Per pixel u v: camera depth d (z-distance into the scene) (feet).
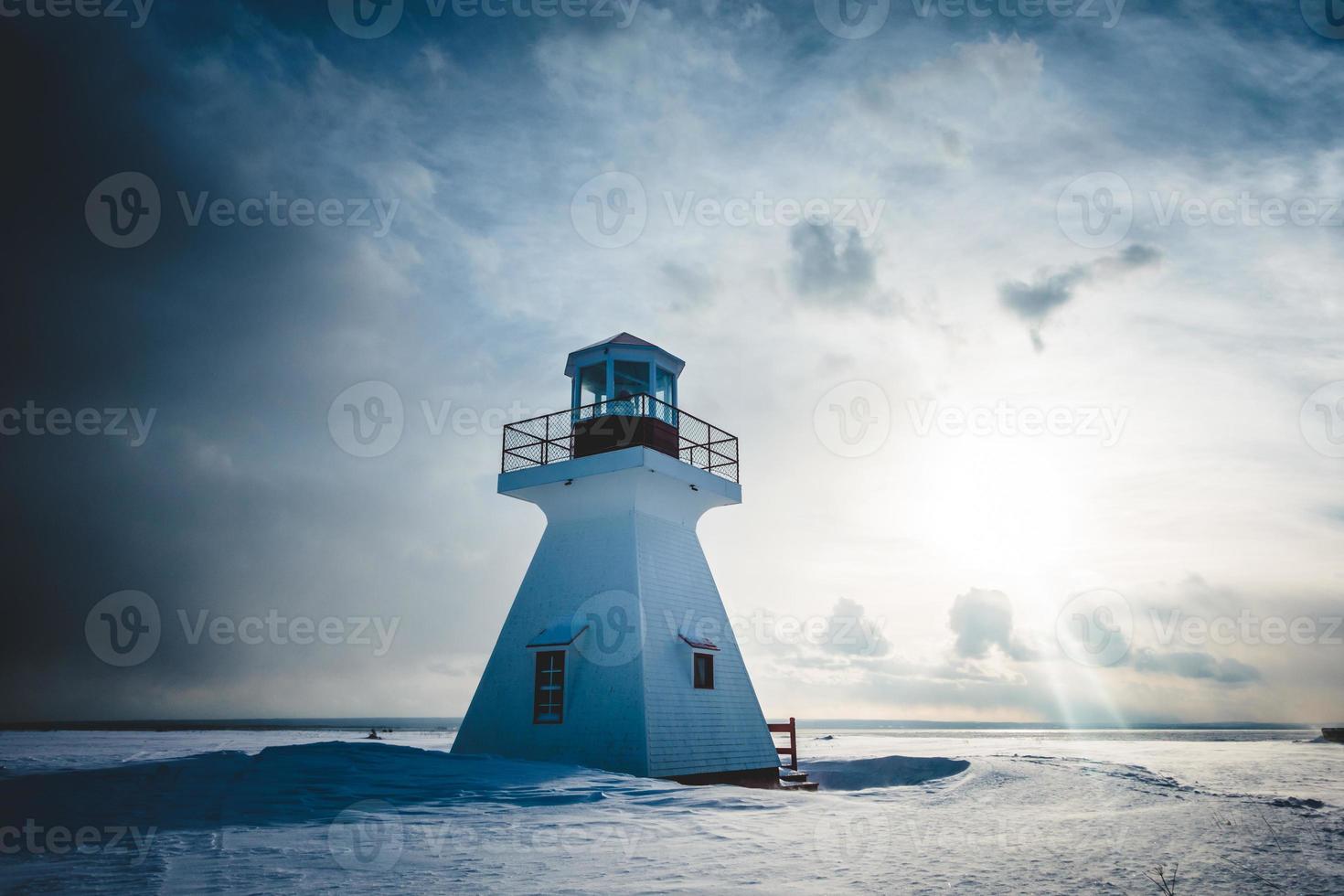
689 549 69.10
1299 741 257.14
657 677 58.18
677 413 69.51
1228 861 25.95
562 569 64.90
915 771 84.28
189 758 48.93
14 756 72.54
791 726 74.95
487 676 64.34
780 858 27.27
